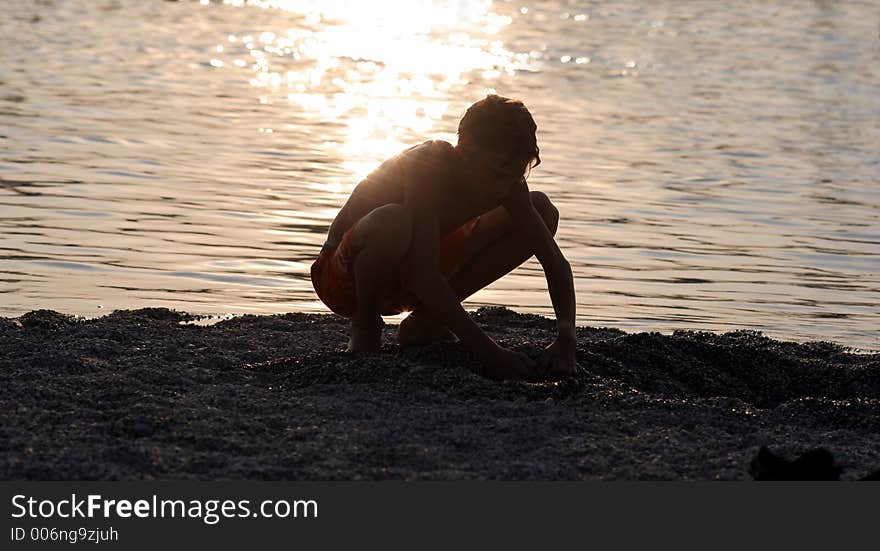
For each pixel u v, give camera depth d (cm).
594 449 711
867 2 6388
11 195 1794
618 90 3459
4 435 696
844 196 2084
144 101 2877
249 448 697
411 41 4697
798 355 1024
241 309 1246
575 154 2430
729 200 2023
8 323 995
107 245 1520
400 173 870
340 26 5125
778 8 6062
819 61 4191
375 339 884
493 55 4291
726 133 2752
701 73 3859
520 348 906
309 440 713
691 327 1257
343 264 862
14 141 2242
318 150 2402
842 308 1366
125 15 4788
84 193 1842
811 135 2748
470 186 830
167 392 792
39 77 3109
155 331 996
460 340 903
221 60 3809
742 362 939
